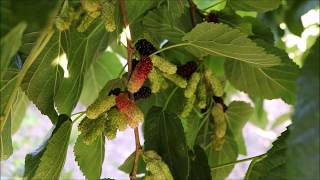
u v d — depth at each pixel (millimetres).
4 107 344
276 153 365
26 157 385
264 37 490
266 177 322
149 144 424
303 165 201
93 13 344
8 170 1294
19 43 206
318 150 201
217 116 459
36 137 1439
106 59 587
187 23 435
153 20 424
